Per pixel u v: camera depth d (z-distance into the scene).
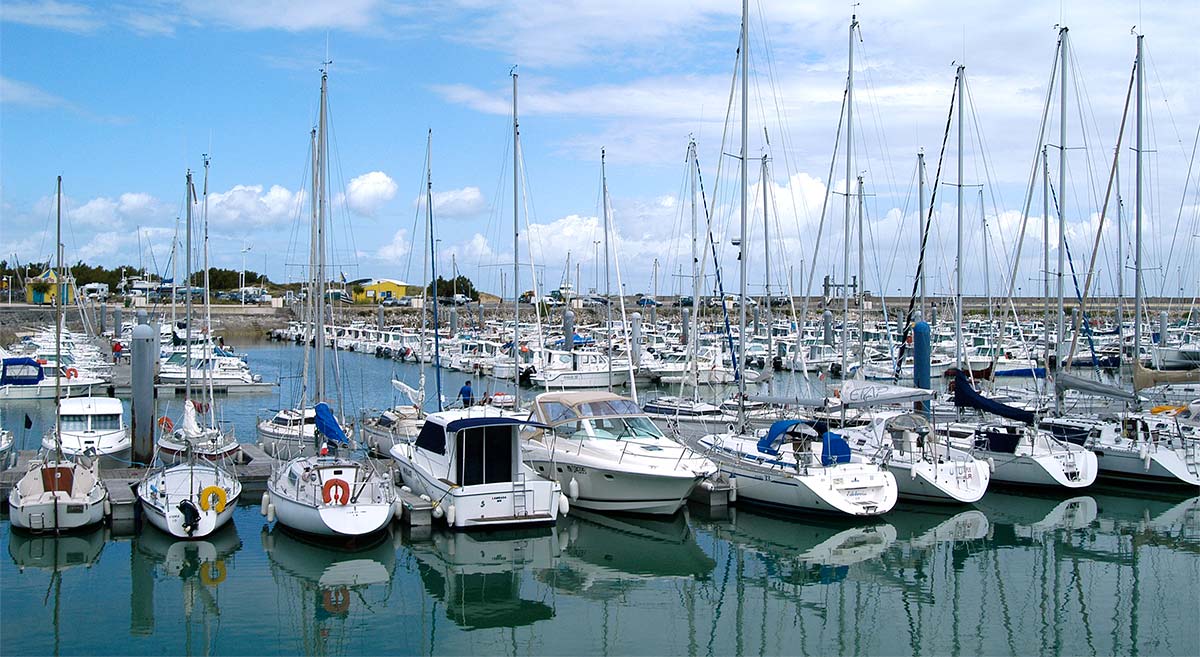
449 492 20.33
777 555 20.28
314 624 16.20
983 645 15.48
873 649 15.42
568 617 16.83
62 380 44.97
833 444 22.42
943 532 21.84
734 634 16.05
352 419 31.22
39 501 19.83
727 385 50.62
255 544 20.27
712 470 22.17
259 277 148.38
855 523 22.11
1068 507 23.77
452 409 30.53
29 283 85.50
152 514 20.34
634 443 22.94
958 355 33.94
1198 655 15.02
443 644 15.52
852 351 55.41
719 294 43.25
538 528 21.16
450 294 125.50
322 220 27.64
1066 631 16.03
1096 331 65.81
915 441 24.19
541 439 24.11
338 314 100.56
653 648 15.48
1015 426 26.78
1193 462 24.61
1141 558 19.91
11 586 17.67
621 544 20.92
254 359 72.44
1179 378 27.94
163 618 16.30
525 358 57.03
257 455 27.09
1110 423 26.69
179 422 38.91
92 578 18.14
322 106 27.92
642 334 66.94
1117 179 34.62
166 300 102.44
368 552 19.94
